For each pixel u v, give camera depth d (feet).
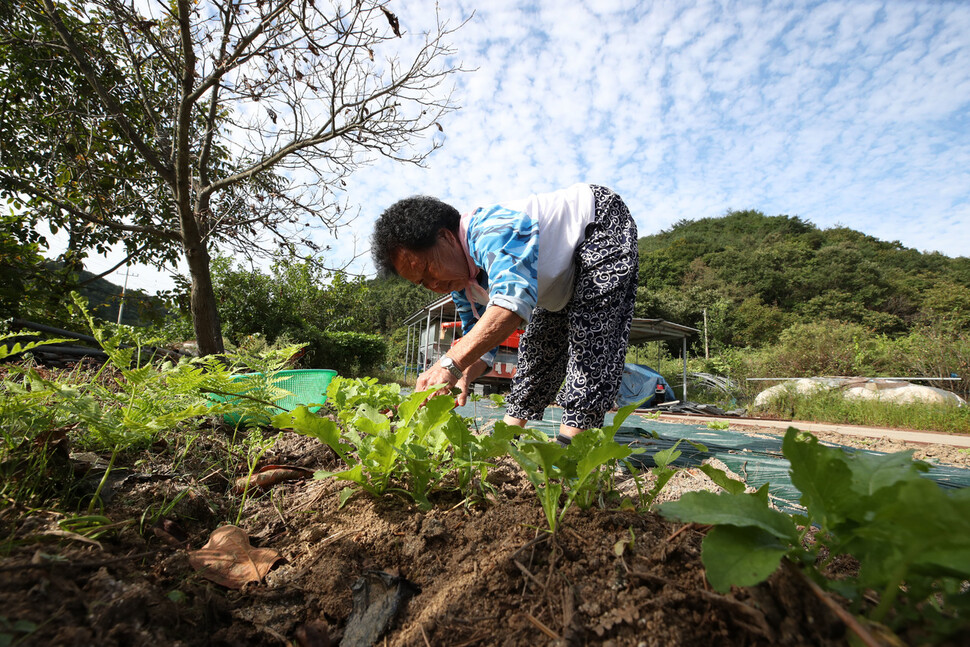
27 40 15.56
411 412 4.87
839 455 2.61
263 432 7.26
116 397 4.52
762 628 2.47
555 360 8.45
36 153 18.71
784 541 2.67
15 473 3.75
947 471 10.91
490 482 5.37
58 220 20.25
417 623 3.26
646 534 3.75
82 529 3.43
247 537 4.09
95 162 17.97
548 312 8.17
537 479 3.77
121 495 4.25
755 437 15.94
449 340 45.70
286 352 5.72
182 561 3.58
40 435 4.02
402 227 6.49
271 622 3.34
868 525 2.39
